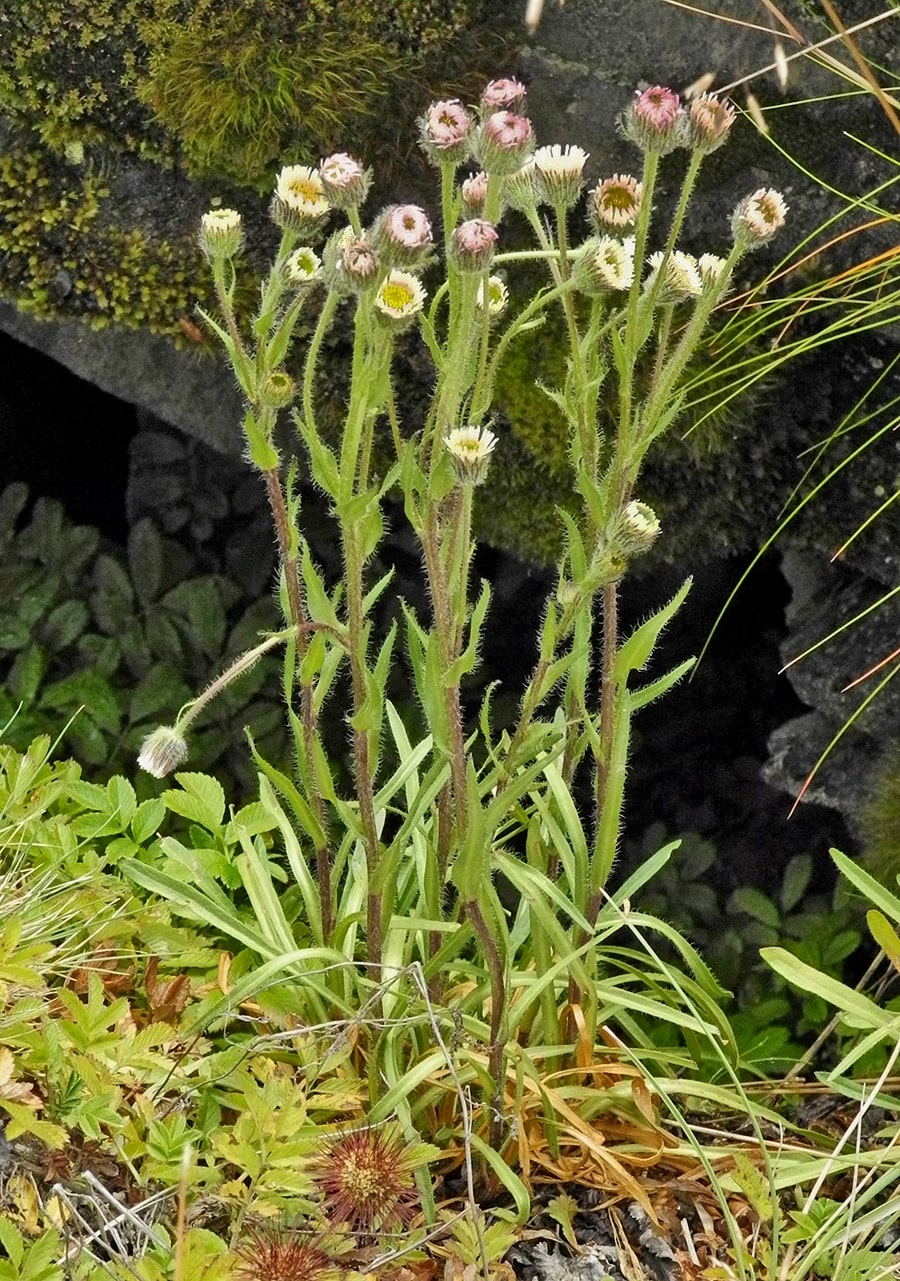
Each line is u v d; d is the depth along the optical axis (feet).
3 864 3.34
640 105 2.82
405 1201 3.03
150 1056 3.04
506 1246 2.97
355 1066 3.22
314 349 2.87
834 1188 3.22
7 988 3.08
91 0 3.47
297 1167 2.93
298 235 2.92
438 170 3.50
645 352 3.50
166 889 3.17
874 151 3.36
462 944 3.12
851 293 3.48
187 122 3.49
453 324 2.88
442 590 2.89
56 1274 2.80
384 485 2.94
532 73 3.48
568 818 3.19
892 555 3.52
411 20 3.45
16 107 3.54
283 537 3.05
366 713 2.99
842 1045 3.48
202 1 3.47
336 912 3.29
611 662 3.08
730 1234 3.08
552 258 2.97
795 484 3.55
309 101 3.46
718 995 3.25
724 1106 3.33
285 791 3.08
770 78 3.44
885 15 3.22
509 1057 3.13
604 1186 3.15
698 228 3.51
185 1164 2.79
